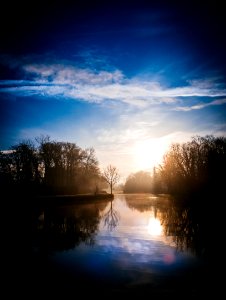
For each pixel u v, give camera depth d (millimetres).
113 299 10984
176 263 15578
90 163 97688
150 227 28812
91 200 75125
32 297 11234
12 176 62969
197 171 68125
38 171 70375
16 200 47156
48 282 12844
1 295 11430
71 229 27500
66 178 85438
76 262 15875
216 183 55438
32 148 71688
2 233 25062
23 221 32875
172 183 79375
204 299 10945
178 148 76188
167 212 44656
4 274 13938
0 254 17672
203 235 24000
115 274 13828
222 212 41062
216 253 17672
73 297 11180
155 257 16844
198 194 62344
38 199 52000
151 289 11906
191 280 12930
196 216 38031
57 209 48250
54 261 16125
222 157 57062
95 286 12281
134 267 14867
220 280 12930
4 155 65188
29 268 14867
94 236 23797
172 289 11930
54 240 21984
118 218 36906
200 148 70188
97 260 16281
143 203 67312
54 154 80312
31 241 21719
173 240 21938
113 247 19547
